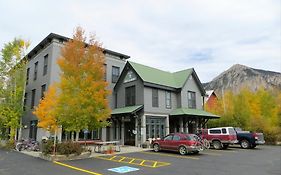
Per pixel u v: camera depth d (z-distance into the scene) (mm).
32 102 29328
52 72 25297
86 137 25750
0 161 15578
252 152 21453
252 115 37000
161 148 20922
